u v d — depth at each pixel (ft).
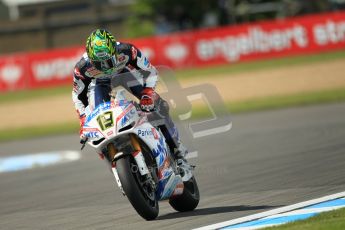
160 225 71.77
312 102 205.46
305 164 107.24
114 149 71.26
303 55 362.12
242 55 373.61
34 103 299.58
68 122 230.68
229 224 68.59
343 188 83.56
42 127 225.15
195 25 546.67
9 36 641.81
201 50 375.04
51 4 654.94
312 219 66.59
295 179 94.89
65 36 640.17
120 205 89.30
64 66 376.68
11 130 227.20
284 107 202.90
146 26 561.84
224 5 531.50
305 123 162.91
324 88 236.63
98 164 138.41
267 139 144.25
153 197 73.61
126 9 634.43
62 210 91.04
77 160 148.36
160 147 73.31
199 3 535.60
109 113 70.03
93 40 71.51
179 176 75.36
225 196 88.48
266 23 371.56
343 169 98.12
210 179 103.86
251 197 85.10
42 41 639.76
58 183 119.24
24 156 165.17
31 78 377.91
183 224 71.15
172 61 374.02
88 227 75.77
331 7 490.90
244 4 515.09
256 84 270.05
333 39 363.97
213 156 128.67
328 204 74.28
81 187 111.04
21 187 120.26
